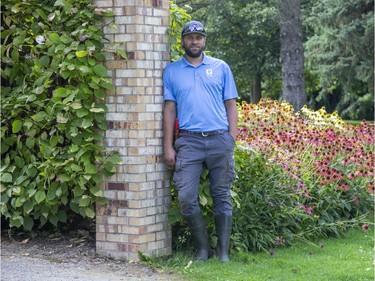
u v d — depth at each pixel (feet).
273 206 24.50
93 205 23.06
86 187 22.21
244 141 26.09
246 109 31.40
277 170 25.03
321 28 76.23
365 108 87.76
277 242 24.16
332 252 23.73
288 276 20.42
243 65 95.40
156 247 21.98
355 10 73.31
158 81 21.74
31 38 23.22
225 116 21.68
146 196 21.59
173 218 22.15
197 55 21.40
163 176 22.08
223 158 21.45
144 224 21.58
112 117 21.63
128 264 21.43
